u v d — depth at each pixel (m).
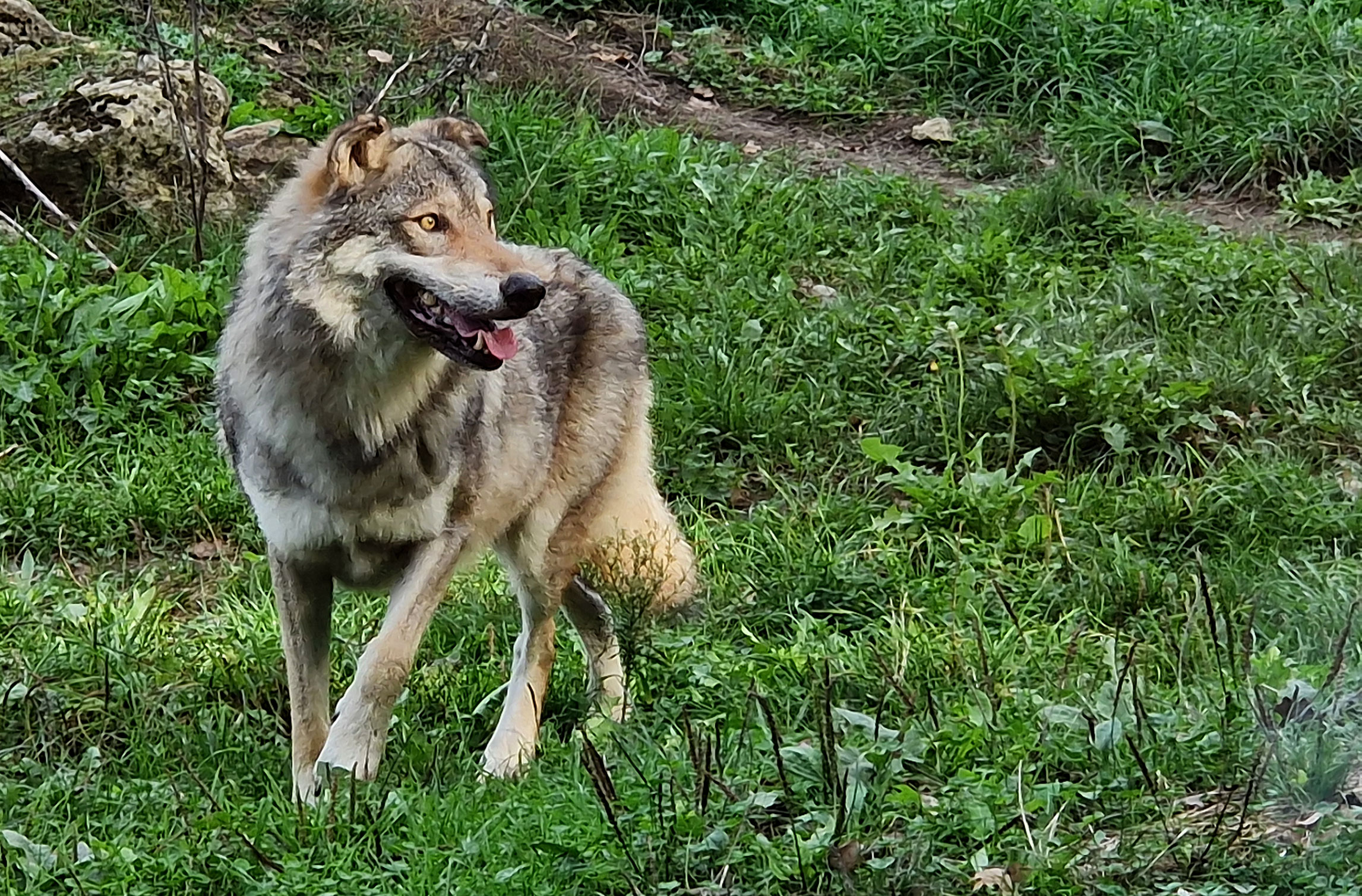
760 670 9.12
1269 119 18.19
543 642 9.08
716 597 10.33
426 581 8.06
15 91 15.53
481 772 8.18
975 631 9.66
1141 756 7.38
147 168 14.68
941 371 13.30
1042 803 6.92
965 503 11.38
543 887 6.52
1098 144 18.05
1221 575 10.38
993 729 7.80
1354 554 10.90
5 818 7.55
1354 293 14.58
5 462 11.74
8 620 9.82
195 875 6.80
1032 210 16.28
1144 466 12.34
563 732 9.20
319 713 8.17
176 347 12.80
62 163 14.48
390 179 7.56
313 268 7.53
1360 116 17.92
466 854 6.86
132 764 8.27
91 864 6.93
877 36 20.62
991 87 19.83
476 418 8.17
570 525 9.26
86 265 13.59
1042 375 12.70
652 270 14.78
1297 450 12.39
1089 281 15.12
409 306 7.59
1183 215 16.89
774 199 16.33
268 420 7.72
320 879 6.69
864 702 8.80
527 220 15.21
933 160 18.58
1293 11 20.97
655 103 19.27
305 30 19.02
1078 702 8.41
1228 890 6.18
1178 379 13.04
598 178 16.16
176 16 18.56
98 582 10.50
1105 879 6.34
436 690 9.23
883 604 10.32
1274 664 8.37
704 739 7.93
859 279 15.12
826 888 6.40
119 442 12.02
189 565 10.93
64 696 8.88
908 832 6.67
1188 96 18.59
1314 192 17.06
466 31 19.41
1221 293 14.62
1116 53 19.62
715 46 20.47
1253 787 6.62
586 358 9.33
